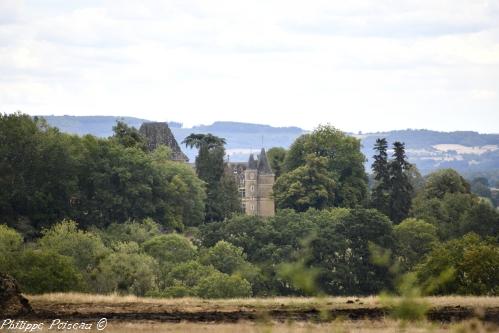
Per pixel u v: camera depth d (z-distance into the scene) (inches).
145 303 5113.2
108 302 5132.9
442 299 5265.8
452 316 4485.7
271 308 4889.3
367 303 5083.7
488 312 4653.1
